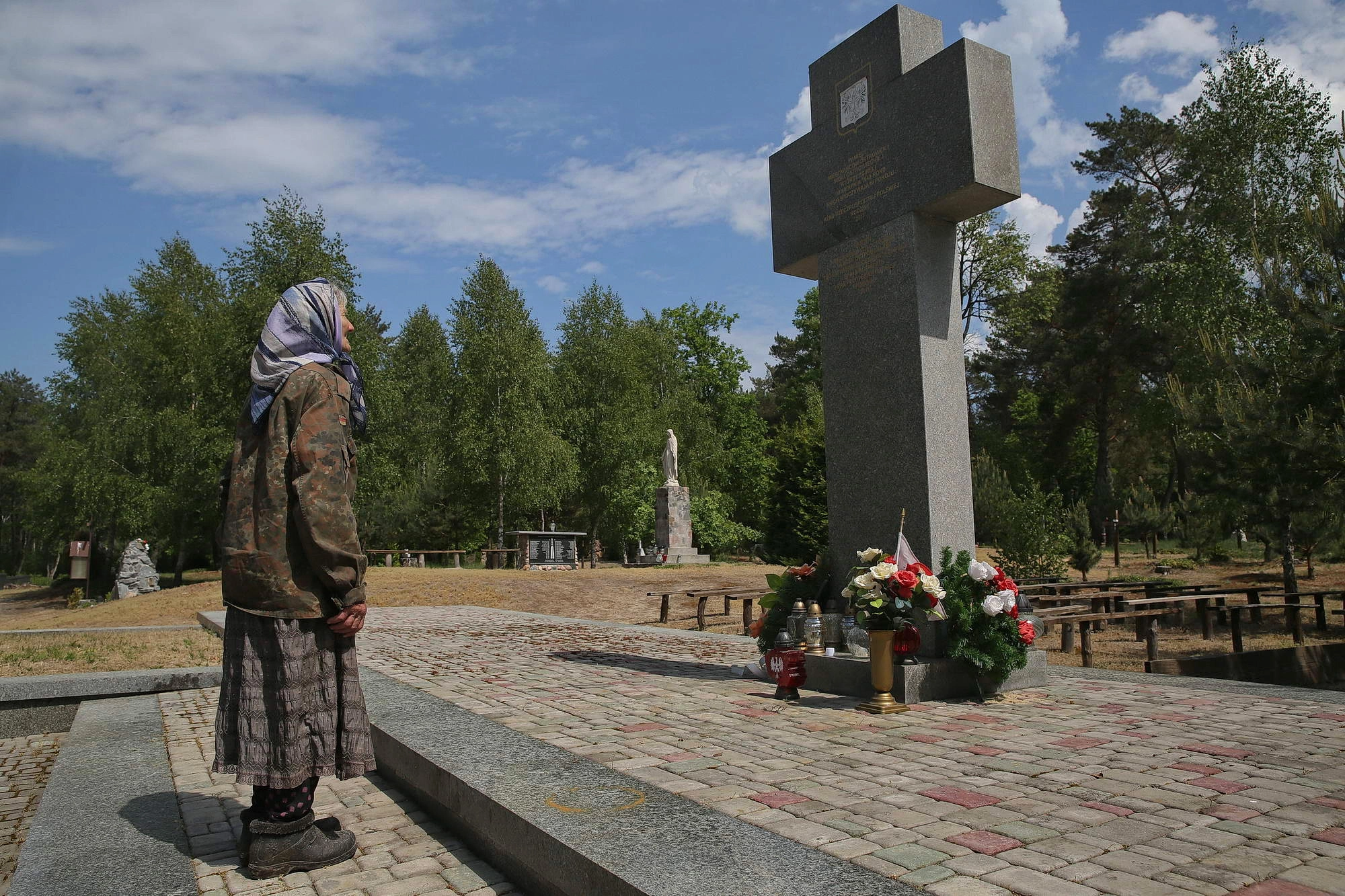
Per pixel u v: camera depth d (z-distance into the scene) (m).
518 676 7.53
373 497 34.69
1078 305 39.38
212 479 33.25
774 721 5.45
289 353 3.37
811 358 54.41
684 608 18.56
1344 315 12.05
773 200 8.43
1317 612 13.81
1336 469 12.14
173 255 38.78
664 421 45.28
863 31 7.48
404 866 3.49
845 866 2.63
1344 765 4.13
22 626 18.75
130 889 3.17
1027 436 46.12
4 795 5.11
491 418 36.81
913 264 6.89
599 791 3.51
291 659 3.23
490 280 39.41
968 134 6.45
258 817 3.42
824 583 7.46
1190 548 18.17
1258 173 25.12
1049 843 3.00
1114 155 38.44
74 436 38.97
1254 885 2.60
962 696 6.27
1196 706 5.77
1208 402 14.37
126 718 6.46
